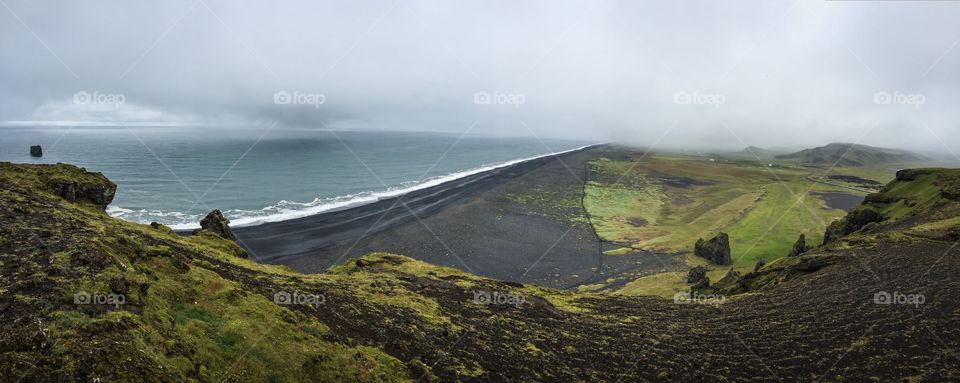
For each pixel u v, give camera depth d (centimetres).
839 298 4547
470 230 10719
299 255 7988
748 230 12456
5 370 1221
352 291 3600
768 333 3841
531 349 3195
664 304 5162
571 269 8662
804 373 3105
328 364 2127
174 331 1767
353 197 13850
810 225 13088
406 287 4253
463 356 2856
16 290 1588
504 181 18938
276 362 1934
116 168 15900
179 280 2294
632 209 14938
